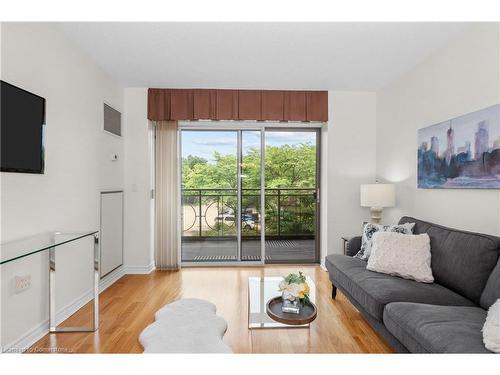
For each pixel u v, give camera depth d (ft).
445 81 9.03
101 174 10.80
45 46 7.72
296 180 14.69
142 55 9.86
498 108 7.08
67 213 8.68
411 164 10.83
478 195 7.77
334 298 9.89
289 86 12.83
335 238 13.50
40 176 7.48
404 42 8.95
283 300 7.00
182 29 8.28
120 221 12.44
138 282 11.68
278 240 15.08
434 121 9.54
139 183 12.96
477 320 5.26
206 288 10.95
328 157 13.48
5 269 6.38
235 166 14.26
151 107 12.92
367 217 13.53
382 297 6.54
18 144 6.63
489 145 7.33
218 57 10.03
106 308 9.21
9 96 6.36
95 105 10.40
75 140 9.12
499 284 5.70
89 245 9.85
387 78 11.89
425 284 7.16
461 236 7.10
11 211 6.55
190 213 14.25
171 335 6.85
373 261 8.06
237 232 14.24
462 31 8.28
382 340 7.25
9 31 6.50
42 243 6.39
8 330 6.45
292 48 9.39
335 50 9.50
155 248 13.60
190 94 13.07
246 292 10.55
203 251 14.30
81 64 9.49
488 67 7.41
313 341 7.20
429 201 9.78
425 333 4.98
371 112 13.55
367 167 13.53
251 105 13.16
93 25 8.03
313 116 13.30
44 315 7.59
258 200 14.30
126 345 7.05
